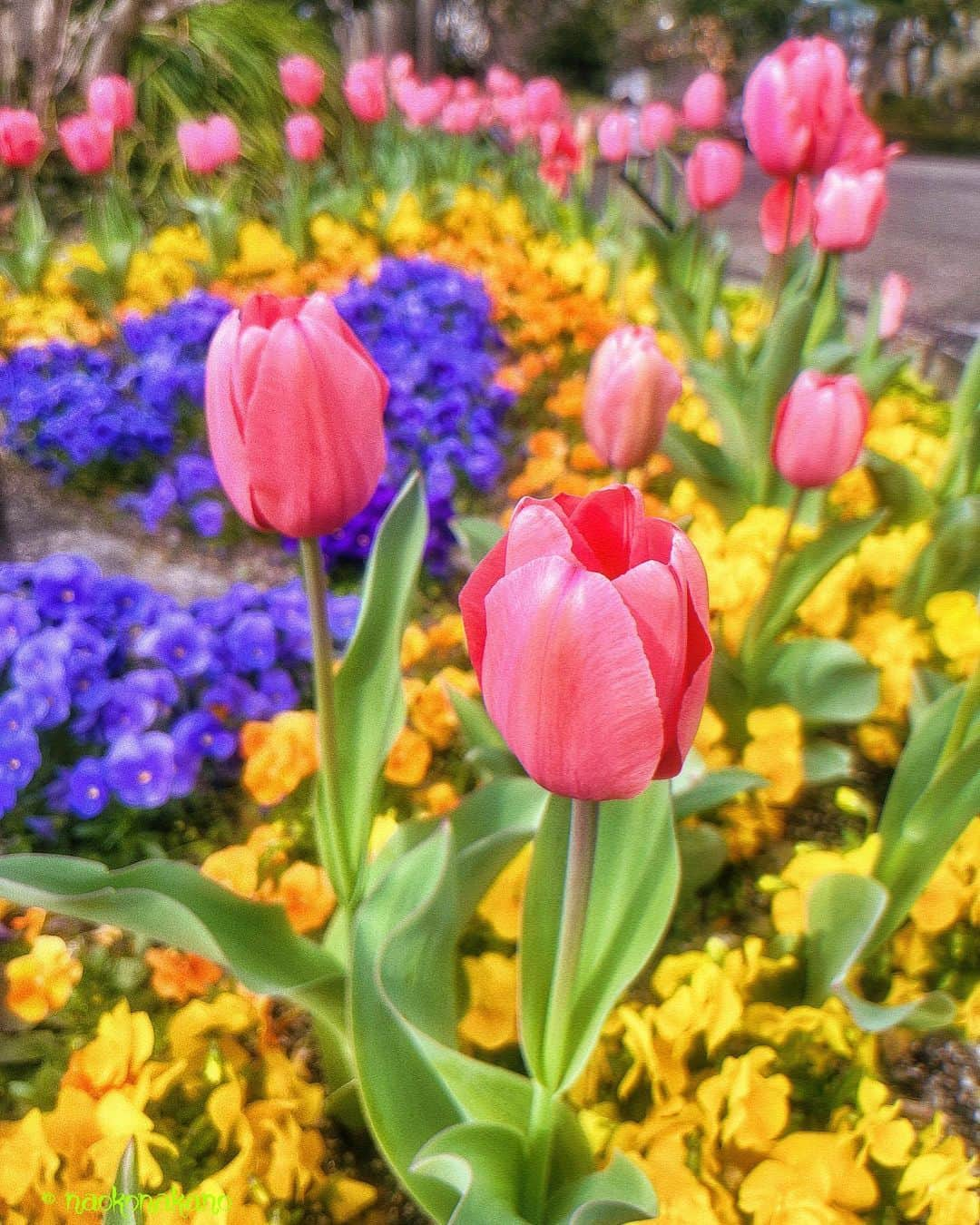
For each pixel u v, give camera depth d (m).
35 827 0.49
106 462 0.85
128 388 0.88
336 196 1.39
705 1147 0.33
